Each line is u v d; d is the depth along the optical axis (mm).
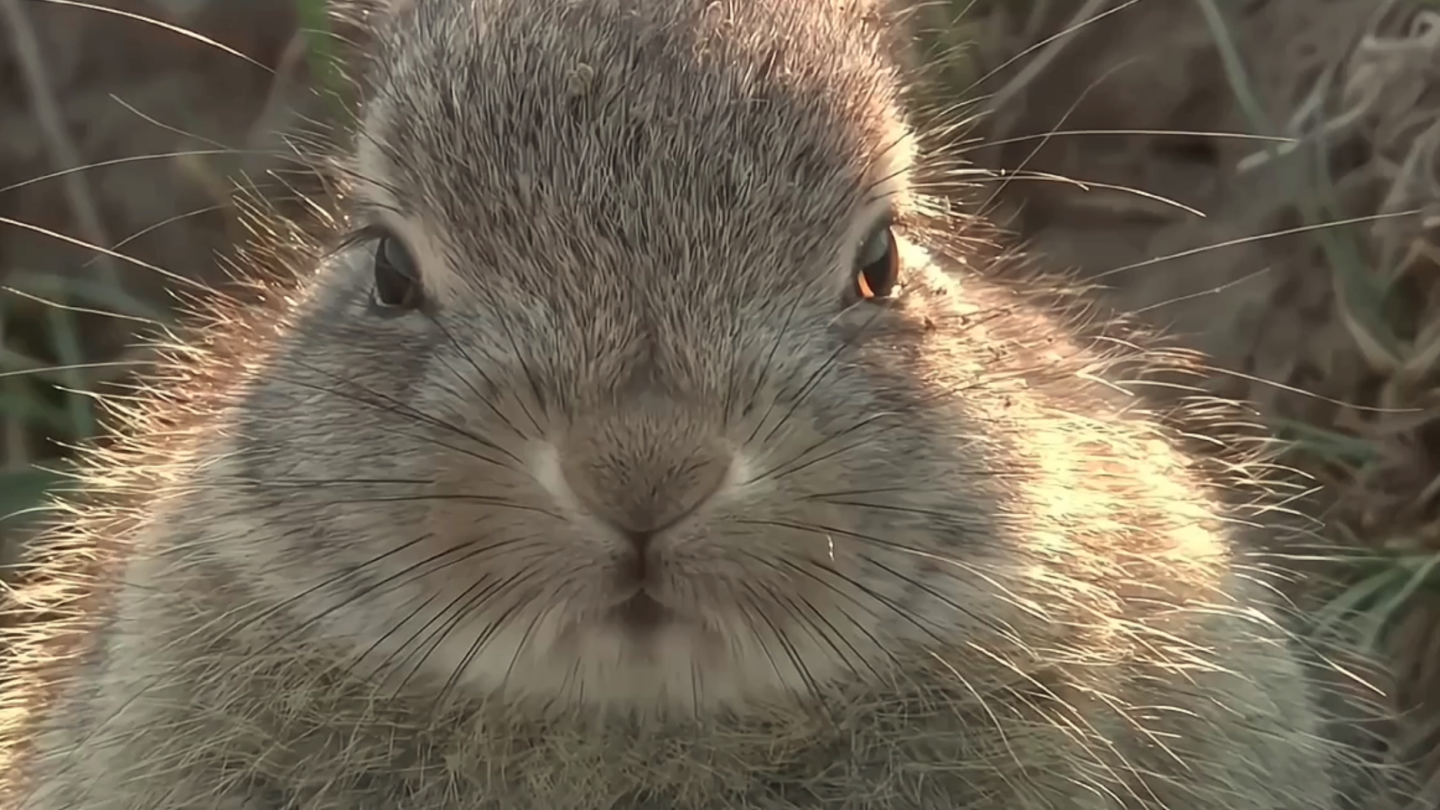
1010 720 1108
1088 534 1121
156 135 1379
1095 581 1119
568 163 1081
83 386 1263
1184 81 1245
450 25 1097
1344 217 1211
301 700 1105
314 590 1092
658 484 1066
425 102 1092
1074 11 1270
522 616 1075
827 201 1088
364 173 1105
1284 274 1222
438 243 1087
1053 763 1110
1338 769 1162
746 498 1069
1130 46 1261
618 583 1070
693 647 1080
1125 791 1119
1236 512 1171
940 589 1093
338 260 1112
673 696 1090
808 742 1103
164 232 1359
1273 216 1224
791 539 1073
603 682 1086
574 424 1069
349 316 1101
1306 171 1216
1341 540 1201
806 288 1085
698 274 1078
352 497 1085
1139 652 1124
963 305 1123
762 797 1103
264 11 1396
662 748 1099
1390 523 1199
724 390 1071
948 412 1095
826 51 1097
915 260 1113
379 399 1085
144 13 1395
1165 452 1158
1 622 1205
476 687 1096
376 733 1104
